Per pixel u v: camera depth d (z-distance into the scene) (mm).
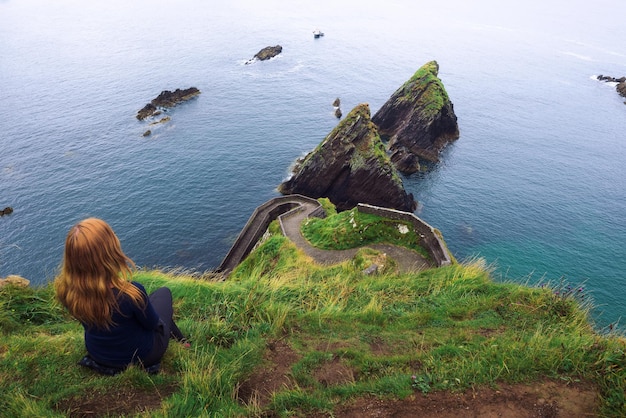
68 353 6191
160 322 5789
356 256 22672
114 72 104312
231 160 63094
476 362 6402
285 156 64938
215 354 6742
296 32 156000
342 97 90812
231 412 5324
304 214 42375
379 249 29328
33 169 58688
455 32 167375
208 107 83000
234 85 96188
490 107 89188
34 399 5262
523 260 44500
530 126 80312
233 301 9109
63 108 80750
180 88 92938
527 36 161875
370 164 53062
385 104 77688
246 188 56625
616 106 91062
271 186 57500
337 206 56312
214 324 7660
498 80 106938
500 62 123438
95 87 92875
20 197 52156
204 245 45906
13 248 43875
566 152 70250
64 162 60719
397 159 63656
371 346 7574
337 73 107812
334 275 14508
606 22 193875
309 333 7934
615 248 46344
